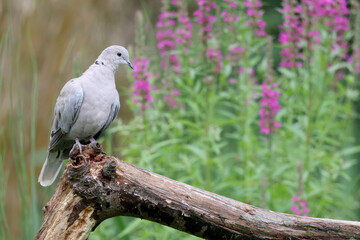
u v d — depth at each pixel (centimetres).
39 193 1271
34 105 973
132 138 1081
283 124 1134
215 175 1273
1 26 1303
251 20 1117
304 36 1091
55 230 670
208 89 1080
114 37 1509
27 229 956
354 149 1140
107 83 852
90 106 833
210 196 676
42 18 1345
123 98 1494
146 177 672
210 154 1089
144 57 1005
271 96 1027
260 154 1121
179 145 1111
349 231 665
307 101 1114
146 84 994
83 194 659
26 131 1288
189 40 1092
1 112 1273
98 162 667
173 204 669
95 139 911
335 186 1235
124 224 1038
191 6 1764
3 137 1184
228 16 1126
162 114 1077
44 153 1302
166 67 1084
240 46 1120
